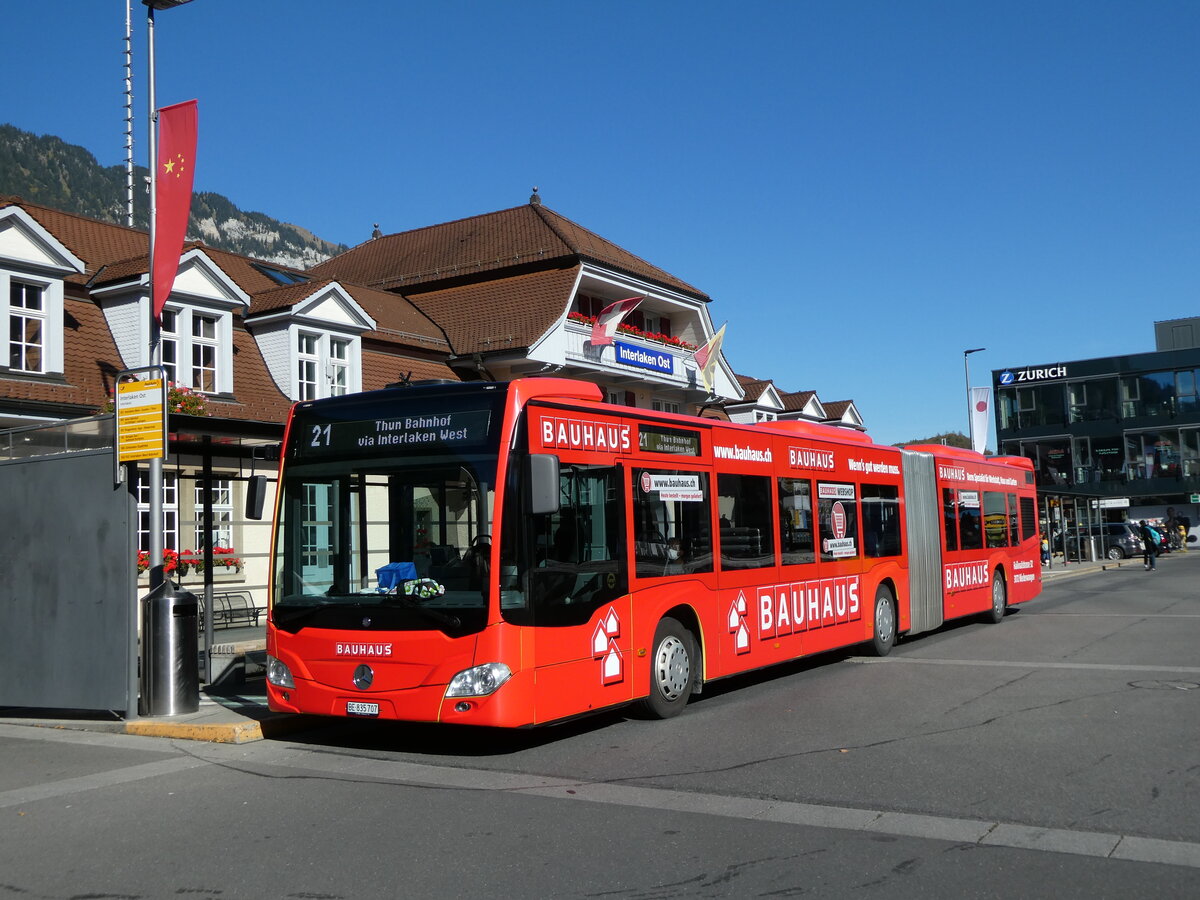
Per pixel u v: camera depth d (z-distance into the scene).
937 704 10.84
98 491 11.34
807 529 13.59
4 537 11.97
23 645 11.76
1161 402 73.38
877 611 15.32
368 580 9.10
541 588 8.91
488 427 8.90
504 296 29.92
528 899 5.22
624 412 10.28
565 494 9.37
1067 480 75.56
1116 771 7.76
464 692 8.48
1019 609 24.08
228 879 5.67
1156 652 14.84
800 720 10.16
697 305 34.38
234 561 19.48
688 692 10.83
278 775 8.39
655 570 10.45
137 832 6.72
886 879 5.45
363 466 9.31
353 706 8.95
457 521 8.80
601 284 31.05
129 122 25.38
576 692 9.19
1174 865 5.63
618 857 5.89
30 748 10.10
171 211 12.30
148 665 10.88
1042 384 76.81
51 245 18.17
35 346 18.08
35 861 6.15
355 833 6.52
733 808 6.93
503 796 7.43
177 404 17.98
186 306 20.38
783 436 13.26
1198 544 71.31
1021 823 6.46
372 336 25.02
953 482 18.77
